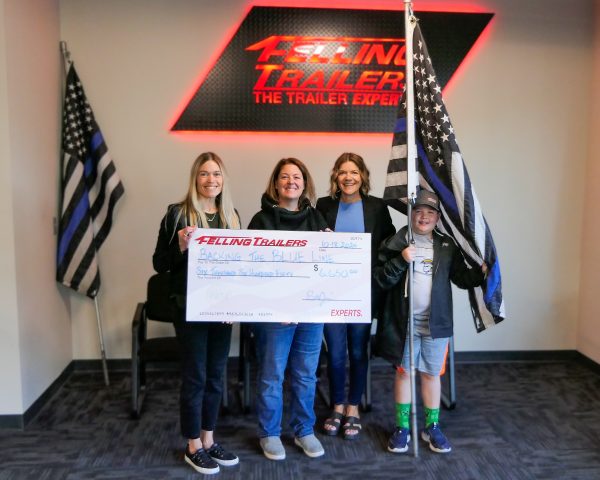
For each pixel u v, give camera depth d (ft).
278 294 8.28
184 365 8.20
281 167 8.55
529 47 12.51
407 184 8.39
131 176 12.15
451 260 8.80
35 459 8.68
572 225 13.07
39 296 10.50
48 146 11.05
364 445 9.21
